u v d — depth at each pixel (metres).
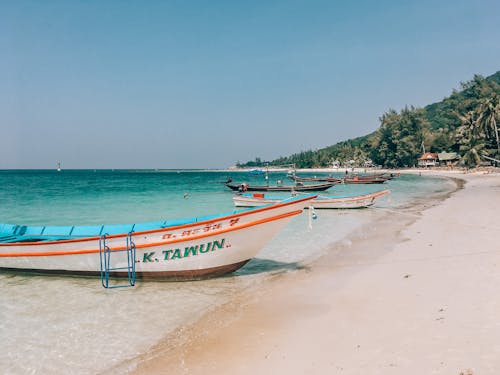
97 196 48.88
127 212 31.75
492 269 10.60
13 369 7.16
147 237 11.81
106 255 12.06
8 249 13.15
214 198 45.69
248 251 12.18
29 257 12.94
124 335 8.45
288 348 7.12
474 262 11.62
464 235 16.28
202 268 12.04
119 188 67.94
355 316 8.30
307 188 47.56
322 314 8.65
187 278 12.23
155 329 8.68
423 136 134.50
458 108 122.00
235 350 7.28
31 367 7.22
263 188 49.03
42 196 48.81
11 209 33.94
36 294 11.31
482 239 15.06
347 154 195.50
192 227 11.59
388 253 14.32
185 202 40.62
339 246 16.47
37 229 16.06
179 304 10.20
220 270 12.29
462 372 5.57
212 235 11.62
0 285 12.21
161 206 36.50
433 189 51.84
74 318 9.48
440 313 7.83
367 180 67.75
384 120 147.75
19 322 9.30
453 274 10.57
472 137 98.75
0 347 8.04
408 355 6.27
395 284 10.28
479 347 6.23
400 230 19.47
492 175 76.06
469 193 39.81
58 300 10.77
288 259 14.53
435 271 11.12
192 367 6.80
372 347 6.74
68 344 8.11
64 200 42.94
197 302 10.29
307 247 16.50
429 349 6.38
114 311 9.88
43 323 9.22
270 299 10.05
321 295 10.01
